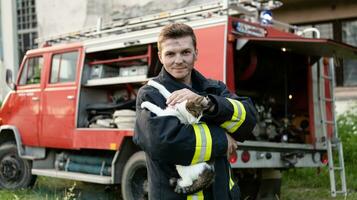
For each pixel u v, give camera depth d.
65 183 8.40
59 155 7.43
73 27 14.52
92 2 13.99
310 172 8.41
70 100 7.10
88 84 7.04
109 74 6.96
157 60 6.32
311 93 6.96
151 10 12.45
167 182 2.21
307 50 6.54
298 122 7.05
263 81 6.94
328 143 6.98
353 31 11.36
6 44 16.83
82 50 7.08
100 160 6.77
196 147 2.11
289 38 5.79
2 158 8.08
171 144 2.09
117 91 7.23
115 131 6.32
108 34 7.11
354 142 8.84
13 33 16.72
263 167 6.08
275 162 6.26
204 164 2.15
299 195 7.25
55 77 7.45
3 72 16.47
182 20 6.18
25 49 16.70
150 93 2.27
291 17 12.02
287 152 6.42
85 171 6.97
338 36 11.52
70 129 7.05
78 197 7.05
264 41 5.88
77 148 6.89
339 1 11.44
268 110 6.86
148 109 2.21
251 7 6.72
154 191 2.23
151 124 2.14
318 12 11.70
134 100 6.69
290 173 8.52
